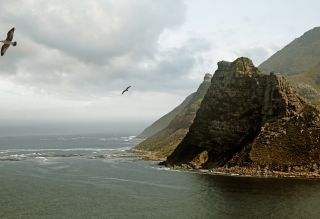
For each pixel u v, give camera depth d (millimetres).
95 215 89938
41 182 133625
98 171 160125
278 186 119125
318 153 143750
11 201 104688
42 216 89375
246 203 99562
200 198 105938
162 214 90625
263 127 154000
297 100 160375
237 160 151750
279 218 86250
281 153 146125
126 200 104875
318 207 94125
